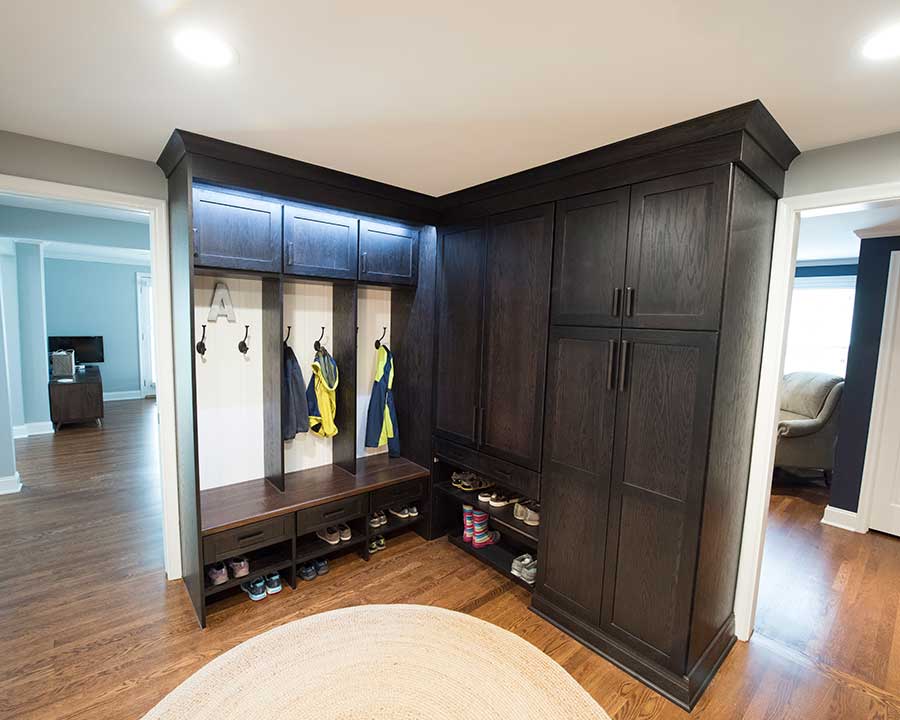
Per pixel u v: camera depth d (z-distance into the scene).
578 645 2.21
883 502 3.46
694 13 1.13
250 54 1.38
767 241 2.02
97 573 2.71
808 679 2.03
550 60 1.38
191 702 1.31
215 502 2.55
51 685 1.87
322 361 3.04
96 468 4.50
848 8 1.09
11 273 5.41
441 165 2.35
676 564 1.86
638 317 1.96
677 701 1.87
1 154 2.00
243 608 2.43
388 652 1.54
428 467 3.21
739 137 1.65
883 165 1.82
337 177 2.49
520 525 2.70
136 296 8.05
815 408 4.54
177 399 2.52
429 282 3.12
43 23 1.22
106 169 2.26
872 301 3.45
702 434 1.77
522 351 2.50
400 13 1.17
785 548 3.25
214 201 2.23
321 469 3.16
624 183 2.00
